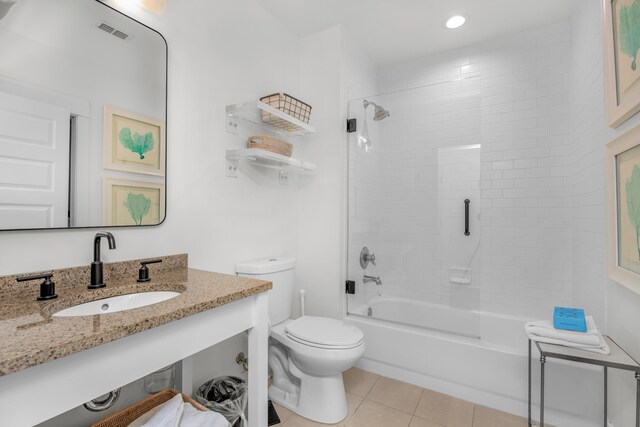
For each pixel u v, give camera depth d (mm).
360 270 2422
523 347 2299
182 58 1557
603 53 1445
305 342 1606
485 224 2574
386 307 2346
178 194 1533
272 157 1819
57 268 1113
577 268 2146
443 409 1761
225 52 1800
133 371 808
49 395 655
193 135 1606
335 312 2312
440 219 2283
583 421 1578
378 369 2148
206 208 1674
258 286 1172
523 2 2102
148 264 1362
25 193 1030
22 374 617
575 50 2123
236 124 1863
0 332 700
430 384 1960
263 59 2096
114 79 1274
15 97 1012
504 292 2502
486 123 2578
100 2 1237
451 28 2398
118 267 1262
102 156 1230
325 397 1655
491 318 2455
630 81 1174
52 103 1096
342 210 2328
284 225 2293
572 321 1391
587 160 1888
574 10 2129
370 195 2447
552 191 2361
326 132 2371
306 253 2438
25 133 1032
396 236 2391
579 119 2047
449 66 2717
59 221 1106
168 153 1487
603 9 1426
